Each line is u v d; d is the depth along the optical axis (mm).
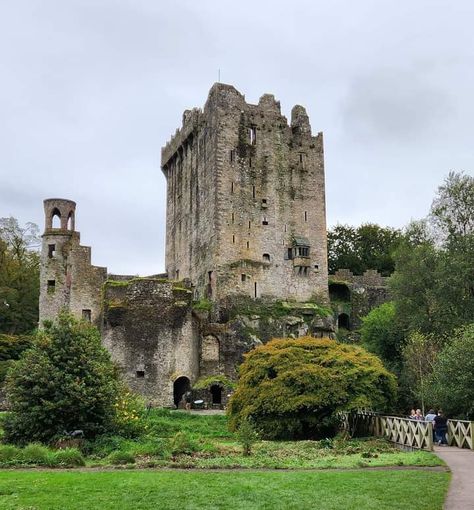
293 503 17281
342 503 17312
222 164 78625
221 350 68625
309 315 77188
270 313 75812
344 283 89750
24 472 23062
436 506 16969
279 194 81125
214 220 77250
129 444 31672
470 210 59156
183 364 62281
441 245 59938
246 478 21500
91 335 35781
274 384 39688
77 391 32188
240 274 76625
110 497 17984
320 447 33594
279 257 79500
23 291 88938
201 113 85312
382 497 18109
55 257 72875
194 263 83500
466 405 39094
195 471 23922
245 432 31203
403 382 52750
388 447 33531
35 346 34219
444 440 35500
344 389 38812
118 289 62469
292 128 84625
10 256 91250
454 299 55094
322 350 42312
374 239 112188
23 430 31766
